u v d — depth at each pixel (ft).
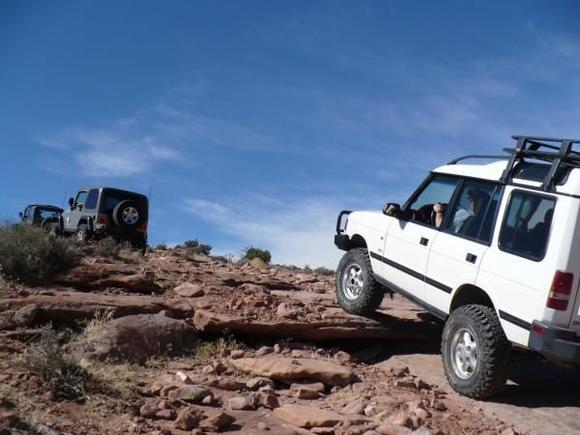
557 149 21.59
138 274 30.76
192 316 26.25
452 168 25.64
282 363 21.42
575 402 21.26
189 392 18.34
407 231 26.32
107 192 57.67
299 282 47.14
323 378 21.27
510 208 21.57
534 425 19.13
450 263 23.26
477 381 20.75
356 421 17.53
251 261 65.05
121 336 21.56
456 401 20.86
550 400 21.35
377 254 28.04
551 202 19.92
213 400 18.52
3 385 16.67
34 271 28.32
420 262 25.00
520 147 21.85
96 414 16.30
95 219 56.90
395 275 26.76
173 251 66.54
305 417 17.48
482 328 20.76
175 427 16.17
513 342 20.17
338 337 26.63
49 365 17.54
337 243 31.35
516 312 19.93
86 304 24.16
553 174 20.12
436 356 26.27
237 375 21.53
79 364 18.25
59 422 15.43
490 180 22.95
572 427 19.15
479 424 18.76
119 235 57.16
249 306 27.68
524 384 23.04
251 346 25.45
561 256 19.02
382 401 19.58
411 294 25.71
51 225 61.11
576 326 18.90
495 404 20.67
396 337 27.66
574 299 18.94
